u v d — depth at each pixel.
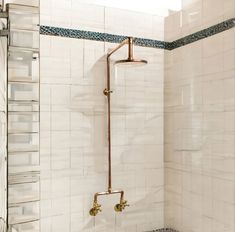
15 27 1.26
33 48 1.30
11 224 1.35
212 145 1.94
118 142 2.22
